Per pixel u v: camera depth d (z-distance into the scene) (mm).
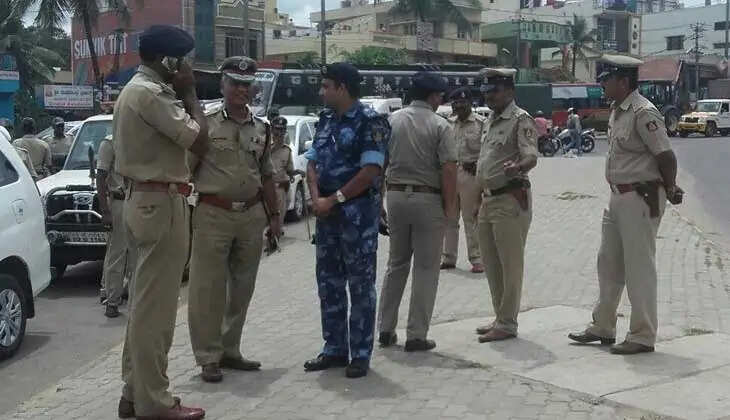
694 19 80312
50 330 7637
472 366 5633
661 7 93562
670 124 45781
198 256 5418
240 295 5648
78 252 9070
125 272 8227
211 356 5480
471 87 9086
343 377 5484
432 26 55688
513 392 5082
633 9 81250
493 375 5418
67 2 37219
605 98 6473
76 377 5867
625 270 5832
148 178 4434
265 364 5875
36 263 7141
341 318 5676
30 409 5180
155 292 4539
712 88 57688
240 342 6348
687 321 6848
